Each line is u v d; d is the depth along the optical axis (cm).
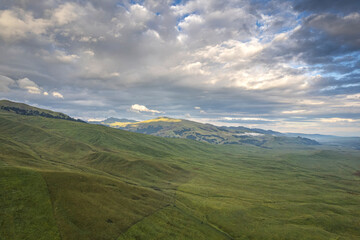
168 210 9138
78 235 6044
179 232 7388
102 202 8138
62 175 8938
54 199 7281
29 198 6931
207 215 9275
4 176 7588
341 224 9112
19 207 6419
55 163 15150
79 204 7456
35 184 7719
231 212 9550
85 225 6525
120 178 14562
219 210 9688
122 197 9094
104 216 7256
